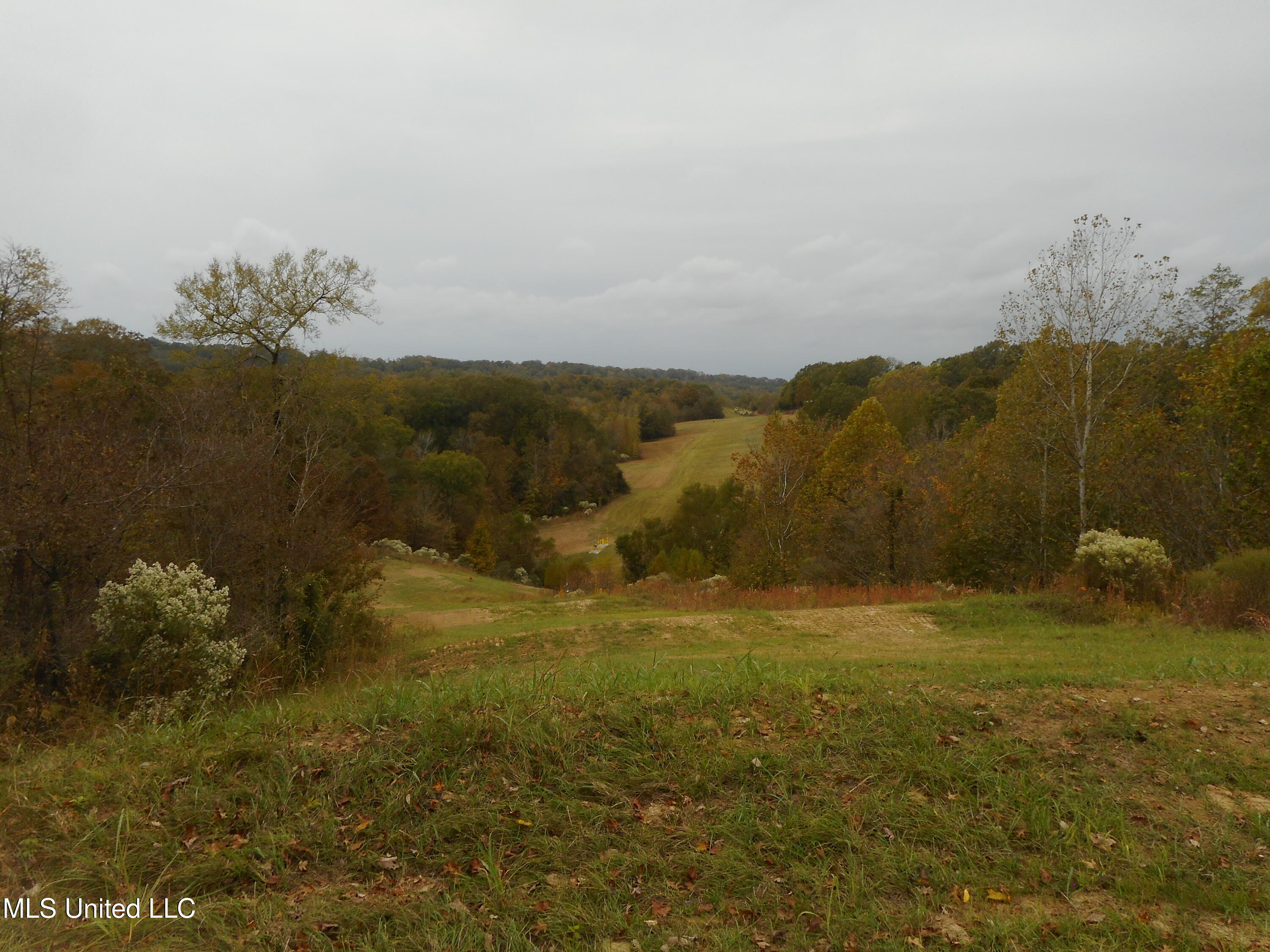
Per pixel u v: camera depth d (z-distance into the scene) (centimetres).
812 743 489
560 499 7444
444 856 394
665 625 1472
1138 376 2211
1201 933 337
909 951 327
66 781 450
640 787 450
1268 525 1691
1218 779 460
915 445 4544
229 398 1706
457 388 7569
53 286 1179
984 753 481
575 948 333
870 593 1928
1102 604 1481
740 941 335
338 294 2325
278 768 456
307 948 328
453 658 1322
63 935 331
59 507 873
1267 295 2241
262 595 1285
